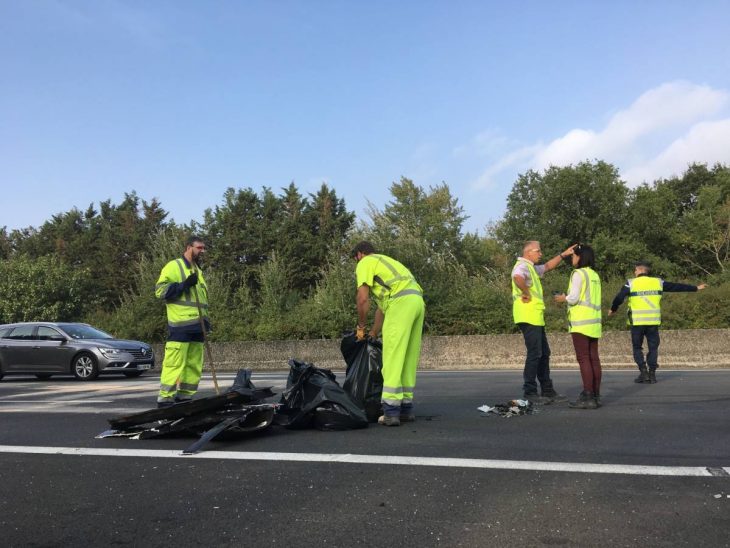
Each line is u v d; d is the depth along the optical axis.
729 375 10.46
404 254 19.28
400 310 6.14
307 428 6.05
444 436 5.51
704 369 12.80
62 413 7.88
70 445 5.65
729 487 3.81
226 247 50.19
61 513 3.66
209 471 4.51
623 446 4.93
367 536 3.16
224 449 5.22
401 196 50.38
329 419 5.92
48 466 4.84
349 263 20.36
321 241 49.84
